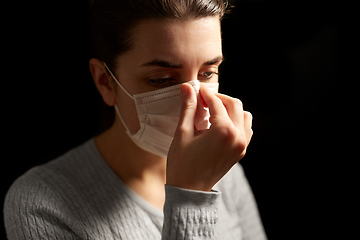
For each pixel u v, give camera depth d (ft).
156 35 2.72
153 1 2.67
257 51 6.51
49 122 6.41
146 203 3.36
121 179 3.44
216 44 2.87
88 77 6.47
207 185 2.64
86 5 6.16
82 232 3.04
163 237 2.58
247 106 6.83
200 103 2.82
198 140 2.60
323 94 6.77
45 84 6.26
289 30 6.41
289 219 7.27
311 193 7.15
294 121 7.00
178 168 2.62
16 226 2.97
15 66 6.01
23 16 5.89
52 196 3.08
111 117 3.77
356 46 6.39
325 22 6.35
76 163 3.49
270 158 7.24
